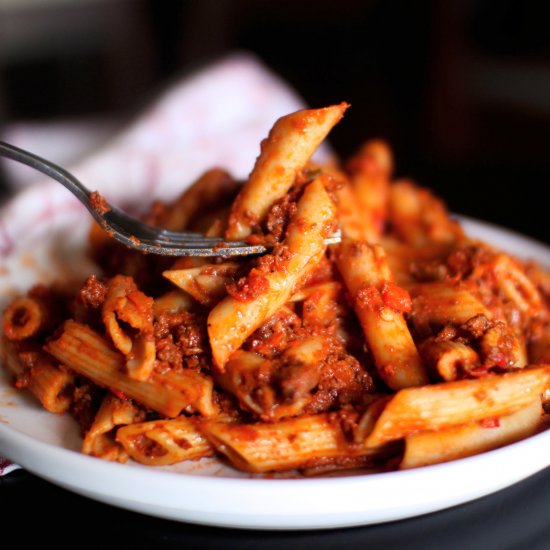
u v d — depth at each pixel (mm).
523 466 343
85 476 338
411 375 363
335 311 386
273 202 381
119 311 360
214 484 333
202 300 373
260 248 375
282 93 694
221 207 418
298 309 384
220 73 675
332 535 354
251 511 332
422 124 1030
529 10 1016
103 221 378
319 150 585
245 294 362
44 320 396
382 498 333
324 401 365
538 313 413
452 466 337
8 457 350
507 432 354
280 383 352
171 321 373
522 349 393
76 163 561
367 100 1079
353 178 477
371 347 374
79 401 374
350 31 1138
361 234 410
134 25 1071
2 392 385
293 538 354
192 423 359
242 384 356
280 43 1166
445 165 798
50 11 1042
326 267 390
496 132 1000
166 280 395
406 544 352
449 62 1027
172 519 350
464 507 364
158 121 639
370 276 382
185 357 367
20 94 1029
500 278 409
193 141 638
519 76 1015
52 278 438
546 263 466
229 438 352
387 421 347
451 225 464
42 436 367
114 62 1073
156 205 446
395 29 1085
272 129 382
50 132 788
